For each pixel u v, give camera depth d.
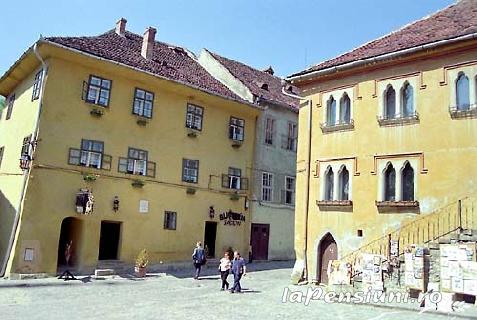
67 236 22.62
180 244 24.89
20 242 19.16
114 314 12.66
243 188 28.55
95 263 21.41
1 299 14.65
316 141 20.17
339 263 16.97
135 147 23.58
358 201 18.05
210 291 17.55
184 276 22.05
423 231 16.06
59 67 21.27
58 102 21.03
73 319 11.91
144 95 24.34
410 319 11.81
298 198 20.41
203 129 26.89
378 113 18.08
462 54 16.03
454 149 15.82
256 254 28.91
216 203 26.94
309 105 20.75
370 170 17.94
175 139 25.41
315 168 19.94
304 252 19.56
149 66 25.12
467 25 16.66
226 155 27.88
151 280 20.52
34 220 19.67
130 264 22.61
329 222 18.89
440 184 15.95
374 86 18.41
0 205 22.58
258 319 12.09
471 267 13.13
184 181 25.56
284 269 25.81
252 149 29.44
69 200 20.86
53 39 20.94
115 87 23.17
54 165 20.56
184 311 13.25
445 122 16.19
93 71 22.41
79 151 21.45
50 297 15.38
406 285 14.63
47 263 19.81
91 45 23.08
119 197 22.62
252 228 28.89
